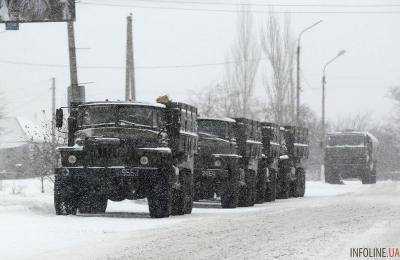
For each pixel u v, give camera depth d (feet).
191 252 58.39
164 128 103.65
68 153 99.76
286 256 55.26
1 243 66.59
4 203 111.45
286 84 316.19
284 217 93.56
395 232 73.05
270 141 163.43
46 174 159.33
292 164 184.44
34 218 92.48
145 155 98.37
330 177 281.54
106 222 89.56
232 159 132.67
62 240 69.00
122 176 98.17
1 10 146.10
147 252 58.80
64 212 101.45
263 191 157.69
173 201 107.04
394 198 139.95
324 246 61.57
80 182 100.63
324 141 314.76
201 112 316.19
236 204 133.49
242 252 57.98
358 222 84.43
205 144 132.77
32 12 145.48
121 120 102.94
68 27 149.48
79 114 104.32
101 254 58.13
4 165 369.50
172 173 102.47
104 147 98.73
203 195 134.92
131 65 206.18
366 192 178.09
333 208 109.40
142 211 119.14
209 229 77.66
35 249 62.34
